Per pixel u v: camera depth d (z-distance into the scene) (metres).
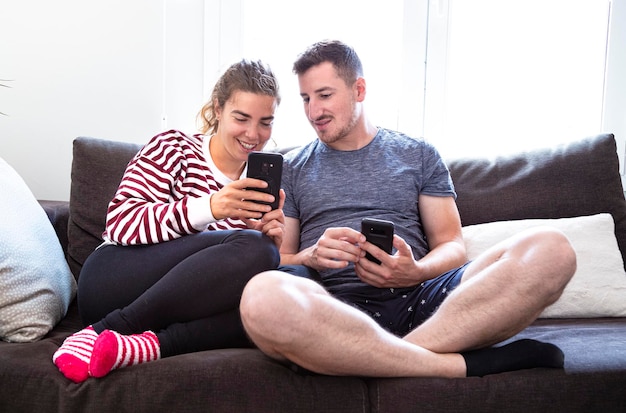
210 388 1.13
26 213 1.55
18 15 2.12
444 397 1.15
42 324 1.37
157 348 1.21
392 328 1.50
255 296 1.12
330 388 1.15
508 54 2.26
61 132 2.17
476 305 1.25
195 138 1.54
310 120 1.69
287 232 1.70
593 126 2.27
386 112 2.29
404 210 1.68
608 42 2.23
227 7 2.24
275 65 2.26
